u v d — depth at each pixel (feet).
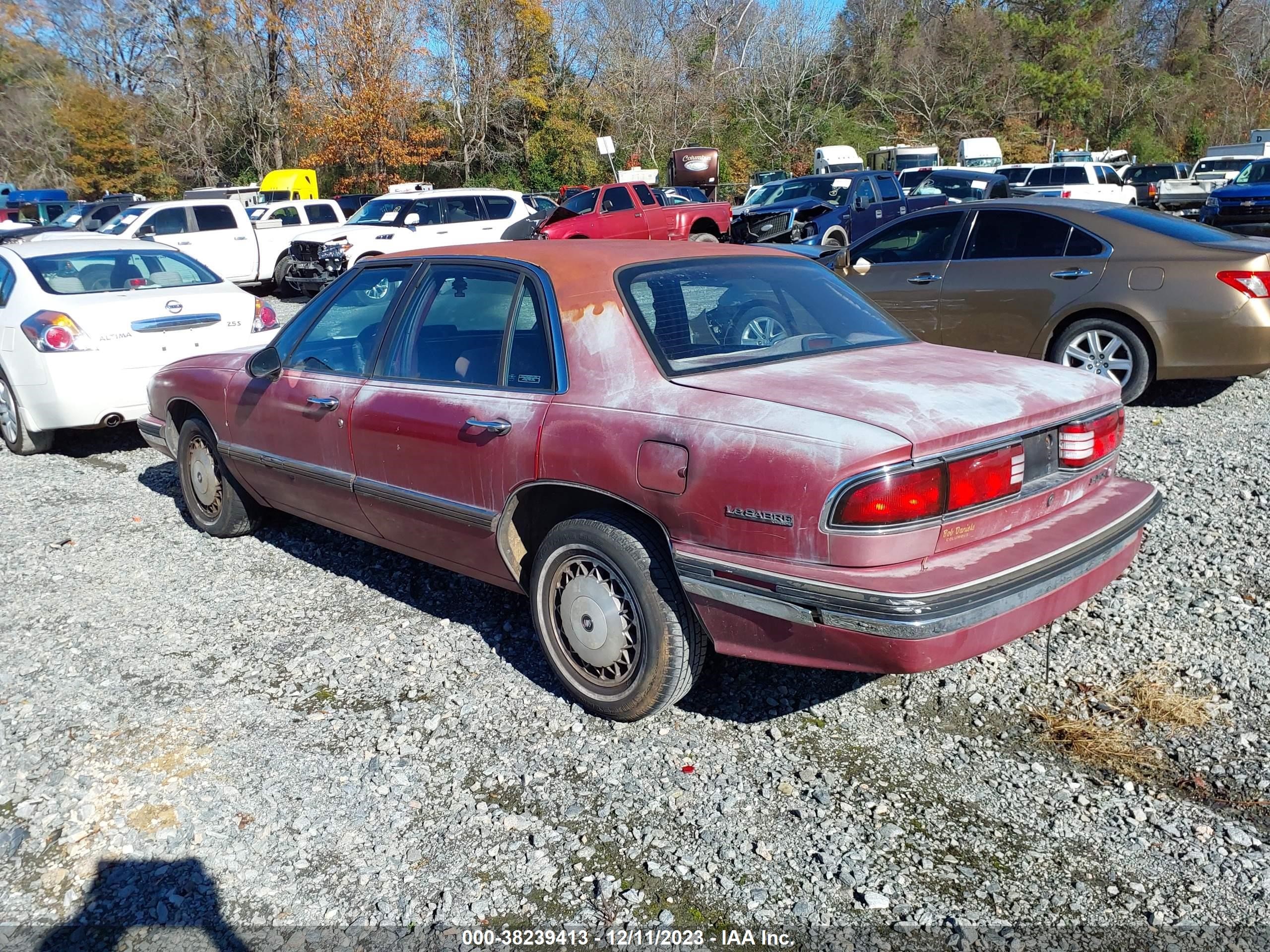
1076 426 10.78
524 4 144.36
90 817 10.13
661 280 12.03
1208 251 22.66
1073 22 189.88
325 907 8.81
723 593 9.91
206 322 24.84
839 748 10.89
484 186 151.53
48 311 23.15
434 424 12.57
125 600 15.49
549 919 8.57
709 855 9.28
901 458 9.11
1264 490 17.93
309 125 147.95
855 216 63.87
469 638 13.79
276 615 14.75
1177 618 13.38
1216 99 206.80
